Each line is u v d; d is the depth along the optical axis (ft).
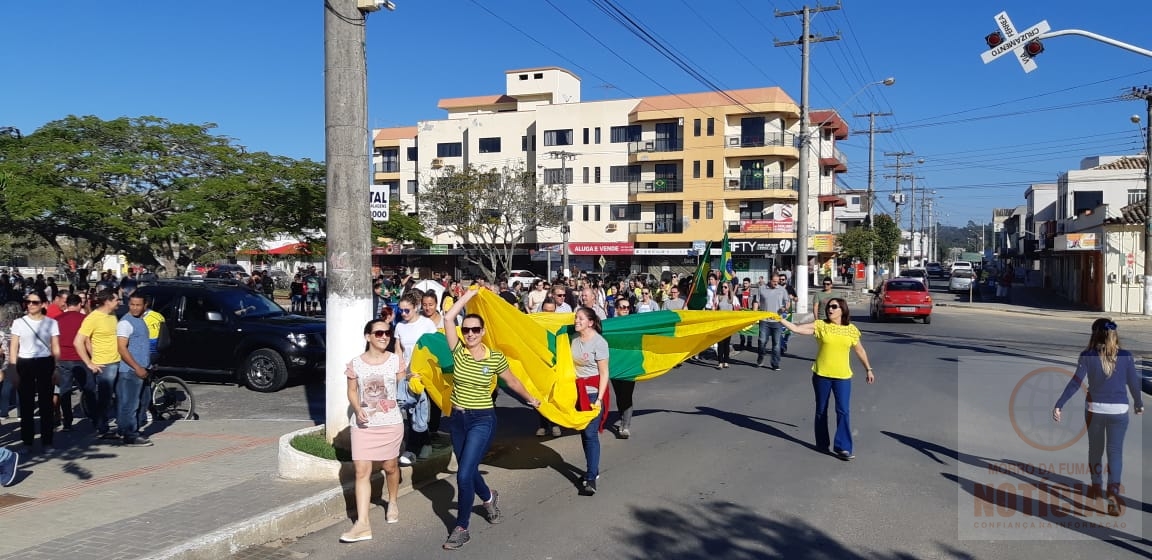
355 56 25.43
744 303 61.77
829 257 220.23
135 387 29.17
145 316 33.30
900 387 42.93
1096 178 155.63
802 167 94.48
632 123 192.44
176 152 89.66
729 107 183.52
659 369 31.65
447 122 209.05
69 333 31.78
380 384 20.26
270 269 186.39
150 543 18.51
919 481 24.53
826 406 28.37
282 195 85.66
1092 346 21.58
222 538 18.90
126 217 82.23
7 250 134.21
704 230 187.32
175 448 28.53
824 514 21.45
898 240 196.85
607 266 199.41
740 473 25.79
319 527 21.20
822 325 28.17
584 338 24.25
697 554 18.65
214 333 43.57
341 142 25.39
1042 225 195.72
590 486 23.65
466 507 19.54
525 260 208.74
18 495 22.50
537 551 18.99
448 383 24.38
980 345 66.39
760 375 49.52
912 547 18.94
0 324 40.93
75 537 18.93
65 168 80.43
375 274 72.95
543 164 199.41
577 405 23.38
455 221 168.25
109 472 25.09
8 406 31.83
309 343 42.78
